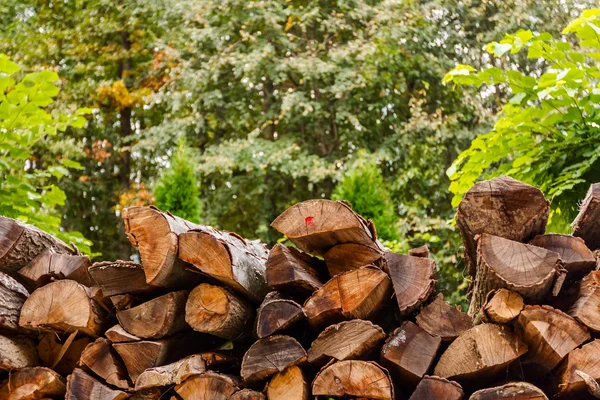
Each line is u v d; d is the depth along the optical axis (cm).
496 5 1005
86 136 1209
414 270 211
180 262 223
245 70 912
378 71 986
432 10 1015
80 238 481
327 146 1059
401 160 968
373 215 634
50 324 238
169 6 1088
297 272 215
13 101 410
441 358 206
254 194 1046
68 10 1224
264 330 213
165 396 229
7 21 1198
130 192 1061
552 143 390
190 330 241
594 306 198
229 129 1133
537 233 213
